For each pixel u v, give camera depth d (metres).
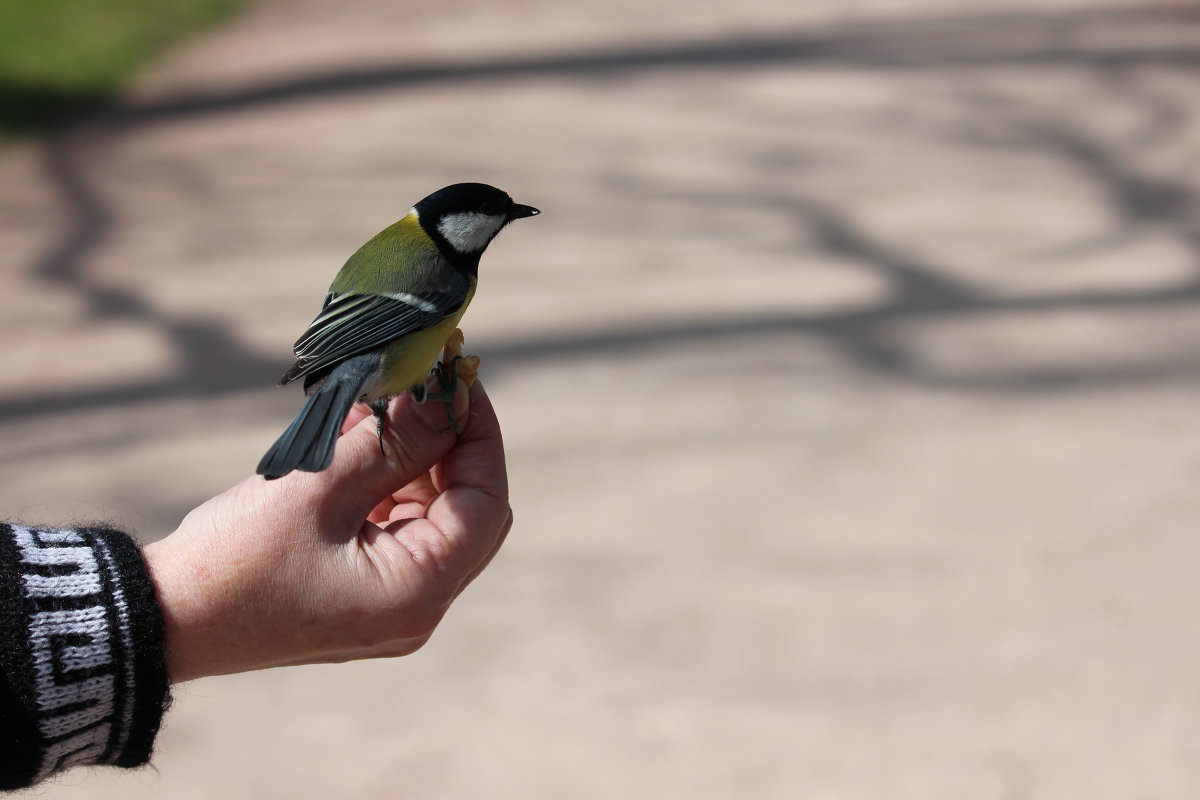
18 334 2.79
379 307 1.30
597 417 2.27
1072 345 2.46
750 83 4.56
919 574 1.75
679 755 1.50
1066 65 4.54
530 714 1.55
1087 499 1.92
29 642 1.12
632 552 1.84
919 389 2.31
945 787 1.47
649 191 3.50
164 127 4.34
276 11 6.20
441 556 1.20
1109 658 1.57
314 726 1.54
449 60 5.11
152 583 1.15
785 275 2.89
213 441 2.25
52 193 3.73
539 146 3.93
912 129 3.94
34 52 4.98
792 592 1.72
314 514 1.19
